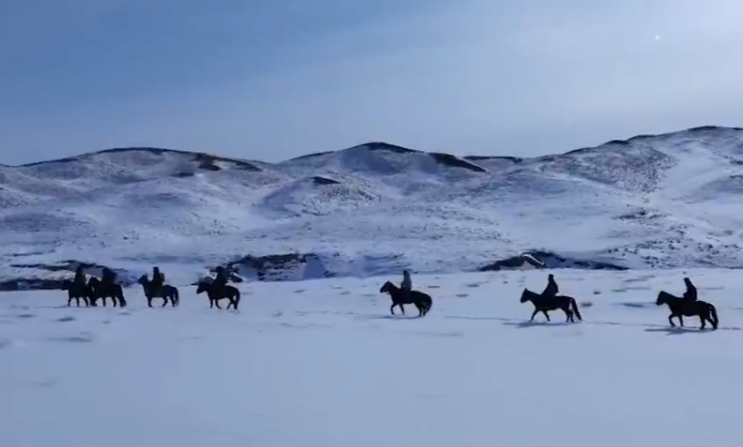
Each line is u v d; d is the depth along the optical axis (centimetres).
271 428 962
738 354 1758
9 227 10700
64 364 1570
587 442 898
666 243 7812
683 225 8794
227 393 1217
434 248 7475
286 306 3669
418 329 2455
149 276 6756
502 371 1471
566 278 4756
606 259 7225
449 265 6756
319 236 8456
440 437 920
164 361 1622
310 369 1495
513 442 895
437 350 1847
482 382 1332
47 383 1316
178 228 10475
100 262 7444
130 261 7450
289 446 871
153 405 1110
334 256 7175
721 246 7719
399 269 6706
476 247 7556
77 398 1171
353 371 1469
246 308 3541
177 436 912
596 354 1762
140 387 1274
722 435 930
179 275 6662
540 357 1706
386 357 1700
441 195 11600
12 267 7294
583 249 7631
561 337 2192
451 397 1185
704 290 3688
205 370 1482
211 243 8356
